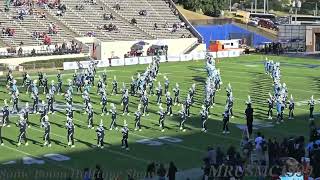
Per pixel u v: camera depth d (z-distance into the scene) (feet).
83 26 236.22
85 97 121.70
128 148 92.84
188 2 321.73
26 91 148.25
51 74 186.39
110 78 174.40
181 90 151.94
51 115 118.93
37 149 92.48
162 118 105.50
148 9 266.36
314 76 181.06
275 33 297.53
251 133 98.89
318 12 434.71
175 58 226.99
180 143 96.37
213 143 96.12
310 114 115.44
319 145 72.13
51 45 211.61
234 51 245.24
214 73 155.84
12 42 210.18
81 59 209.36
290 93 148.25
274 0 482.69
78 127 108.17
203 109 105.29
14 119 115.75
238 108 127.24
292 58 233.55
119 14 255.09
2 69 191.11
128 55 224.94
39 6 239.50
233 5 458.50
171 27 257.14
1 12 228.02
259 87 158.20
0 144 95.14
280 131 104.47
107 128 107.55
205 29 277.85
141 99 125.29
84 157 87.66
